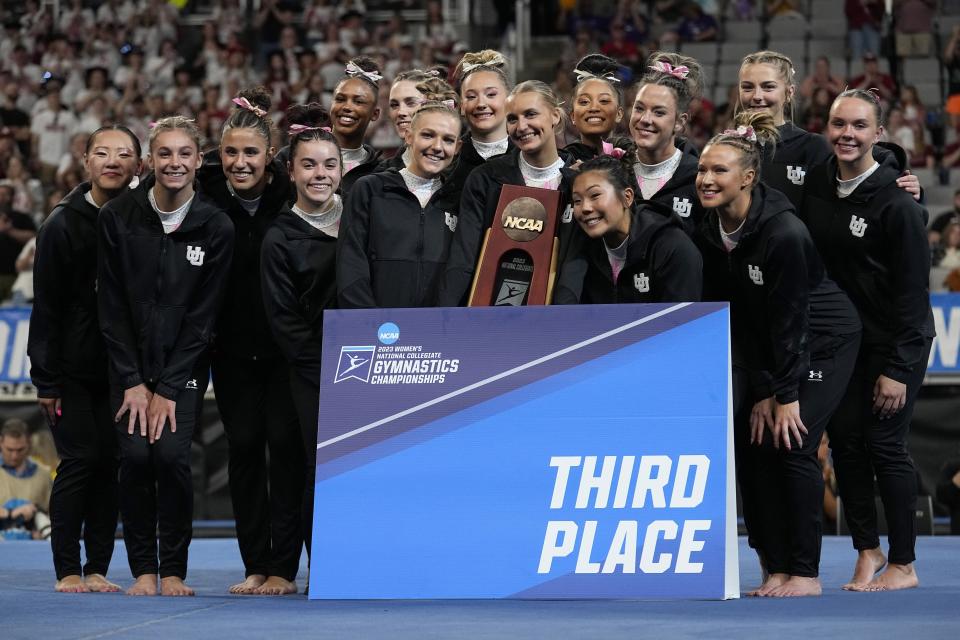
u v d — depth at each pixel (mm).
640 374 7586
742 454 8727
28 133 27781
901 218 8594
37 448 17312
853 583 8750
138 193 8727
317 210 8742
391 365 7828
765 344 8391
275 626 6473
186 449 8711
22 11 31750
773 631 6105
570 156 9195
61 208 8984
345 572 7660
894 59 28250
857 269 8812
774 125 8922
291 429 8961
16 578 9883
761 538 8719
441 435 7711
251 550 9188
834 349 8477
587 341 7668
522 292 8148
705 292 8570
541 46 31266
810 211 8977
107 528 9398
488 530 7574
